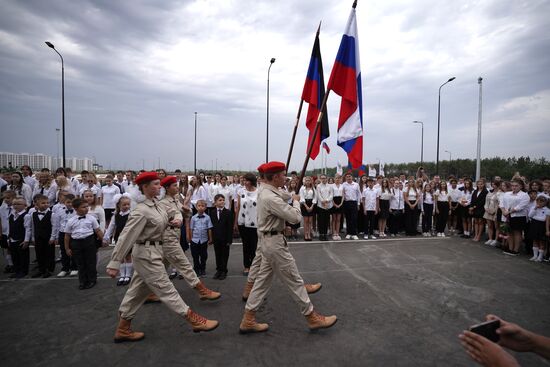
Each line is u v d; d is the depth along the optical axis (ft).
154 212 11.69
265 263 12.12
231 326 12.66
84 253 17.04
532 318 13.34
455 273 19.48
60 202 19.75
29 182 32.04
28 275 19.40
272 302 15.10
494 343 4.50
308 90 17.83
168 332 12.22
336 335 11.84
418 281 18.02
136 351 10.87
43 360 10.36
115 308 14.58
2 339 11.75
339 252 24.90
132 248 11.50
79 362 10.23
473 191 32.22
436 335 11.85
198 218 19.24
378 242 28.78
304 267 20.85
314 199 29.94
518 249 25.59
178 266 15.21
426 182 35.91
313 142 14.28
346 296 15.76
